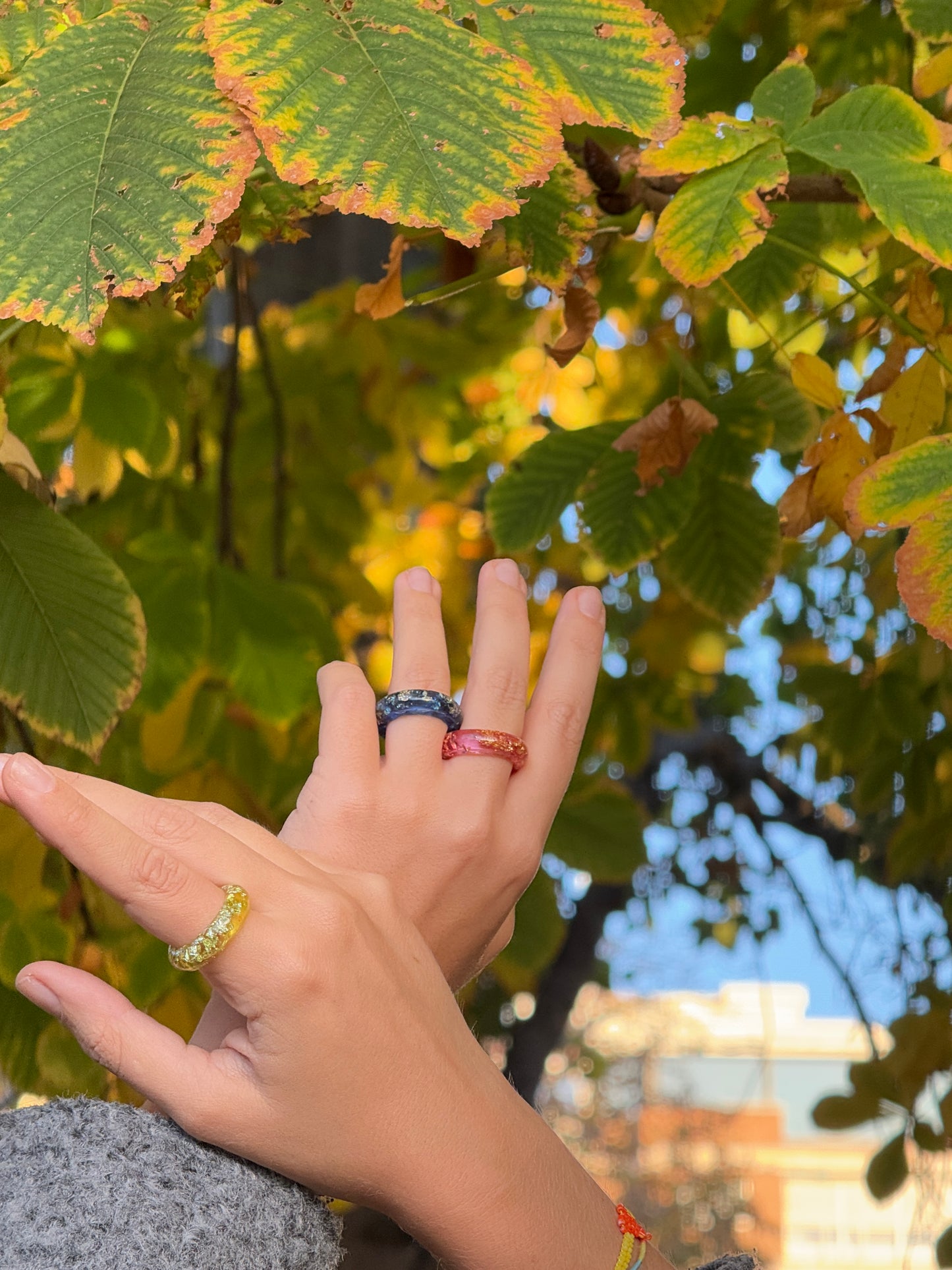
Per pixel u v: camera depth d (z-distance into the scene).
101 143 0.33
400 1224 0.35
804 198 0.50
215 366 1.20
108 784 0.34
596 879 0.94
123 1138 0.34
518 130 0.34
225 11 0.34
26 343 0.62
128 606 0.50
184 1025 0.71
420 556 1.58
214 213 0.32
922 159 0.41
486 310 1.27
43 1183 0.33
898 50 0.81
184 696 0.75
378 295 0.52
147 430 0.83
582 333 0.51
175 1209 0.33
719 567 0.71
